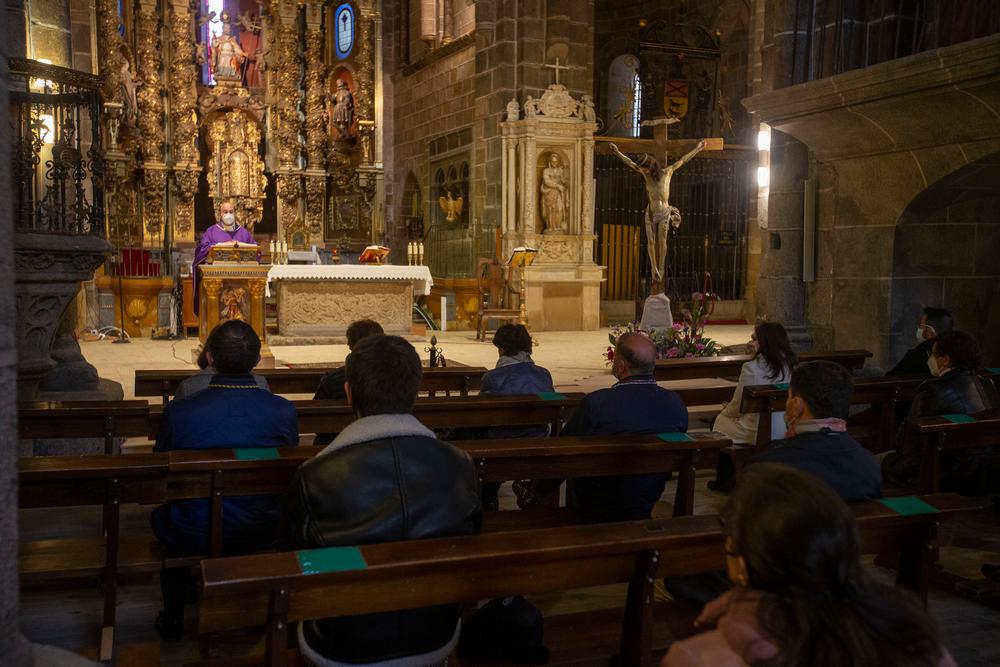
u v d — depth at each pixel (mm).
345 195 21578
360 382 2693
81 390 7363
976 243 8789
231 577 2266
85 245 6496
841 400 3436
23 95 6562
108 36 17656
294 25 20938
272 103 21219
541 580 2705
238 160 20578
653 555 2768
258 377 4316
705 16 22312
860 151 8555
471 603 4082
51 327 6594
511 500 6406
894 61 7426
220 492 3633
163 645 3768
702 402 7754
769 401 5766
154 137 19391
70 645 3742
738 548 1451
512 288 15891
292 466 3604
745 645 1354
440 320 19016
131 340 15570
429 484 2621
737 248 20672
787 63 9336
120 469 3514
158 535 3859
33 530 5273
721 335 17141
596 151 17531
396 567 2383
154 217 19531
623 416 4410
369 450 2604
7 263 2006
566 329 17500
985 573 4512
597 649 3191
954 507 3234
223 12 20359
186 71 19797
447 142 19375
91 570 3621
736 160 20094
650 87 21359
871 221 8750
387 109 22000
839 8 8828
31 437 5148
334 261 17766
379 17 20984
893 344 8680
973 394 5309
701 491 6559
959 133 7480
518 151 17016
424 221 20625
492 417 5512
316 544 2543
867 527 3146
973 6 7848
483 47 17781
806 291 9703
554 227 17297
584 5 17453
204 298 11758
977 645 3830
